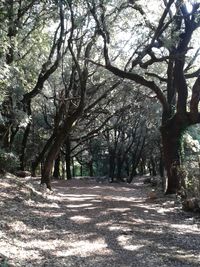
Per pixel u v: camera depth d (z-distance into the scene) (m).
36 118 33.81
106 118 36.00
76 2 15.77
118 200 18.48
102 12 17.25
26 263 7.66
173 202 16.44
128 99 32.09
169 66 19.91
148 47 17.14
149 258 8.67
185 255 9.02
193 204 14.62
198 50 20.84
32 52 20.56
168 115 19.45
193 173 16.72
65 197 18.58
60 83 27.89
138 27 20.98
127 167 45.03
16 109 17.17
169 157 18.86
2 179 16.34
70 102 22.97
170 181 18.86
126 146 40.91
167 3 16.89
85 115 28.75
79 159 51.44
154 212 14.62
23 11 15.45
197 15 17.38
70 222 12.08
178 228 11.94
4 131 18.61
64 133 19.08
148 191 24.22
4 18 12.34
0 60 12.19
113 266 8.00
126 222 12.45
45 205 14.51
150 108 31.41
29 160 34.19
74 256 8.55
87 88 26.28
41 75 19.86
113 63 26.30
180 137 18.75
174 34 17.00
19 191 15.20
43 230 10.61
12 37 14.19
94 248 9.30
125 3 18.12
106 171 48.50
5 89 14.95
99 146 45.06
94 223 12.13
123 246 9.59
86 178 39.75
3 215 11.27
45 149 26.84
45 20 19.58
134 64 17.56
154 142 41.31
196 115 18.30
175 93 20.25
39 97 30.41
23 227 10.52
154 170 49.19
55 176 37.28
